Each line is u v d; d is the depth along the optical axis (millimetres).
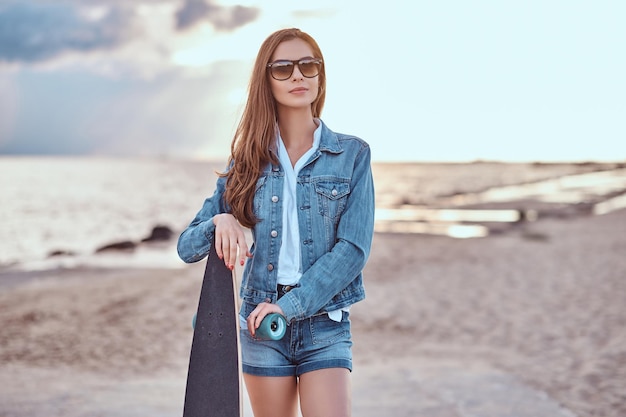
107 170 181125
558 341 8641
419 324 9992
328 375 2795
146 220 41562
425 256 17844
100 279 14898
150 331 9789
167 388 6816
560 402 6043
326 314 2846
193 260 2910
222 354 2582
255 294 2883
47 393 6547
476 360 7840
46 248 27844
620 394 6246
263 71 2885
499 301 11523
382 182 94000
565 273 14164
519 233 23344
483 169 183750
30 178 112438
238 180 2891
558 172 128875
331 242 2869
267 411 2885
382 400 6129
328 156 2896
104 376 7328
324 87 3041
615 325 9391
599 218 28016
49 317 10672
